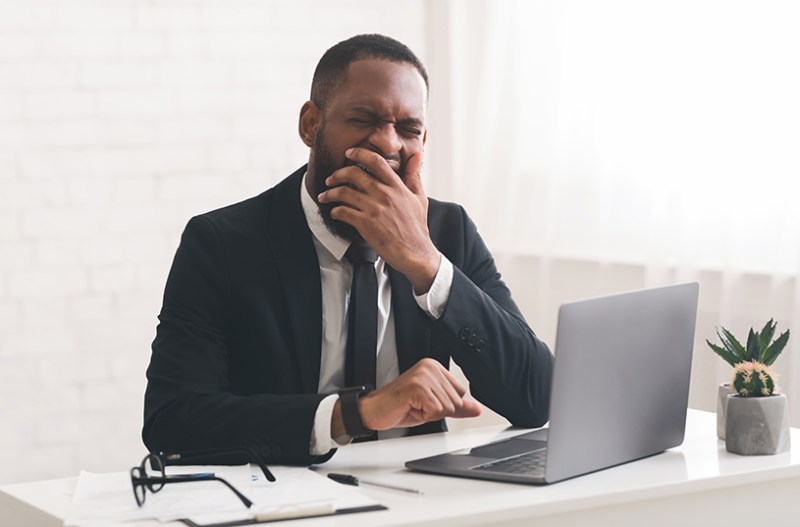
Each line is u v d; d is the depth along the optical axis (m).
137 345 4.59
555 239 4.60
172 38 4.62
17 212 4.38
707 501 1.96
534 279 4.71
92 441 4.52
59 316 4.45
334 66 2.39
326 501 1.78
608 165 4.38
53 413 4.45
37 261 4.42
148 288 4.60
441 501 1.83
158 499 1.84
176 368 2.28
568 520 1.84
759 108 3.74
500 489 1.90
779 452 2.13
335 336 2.45
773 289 3.68
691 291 2.17
